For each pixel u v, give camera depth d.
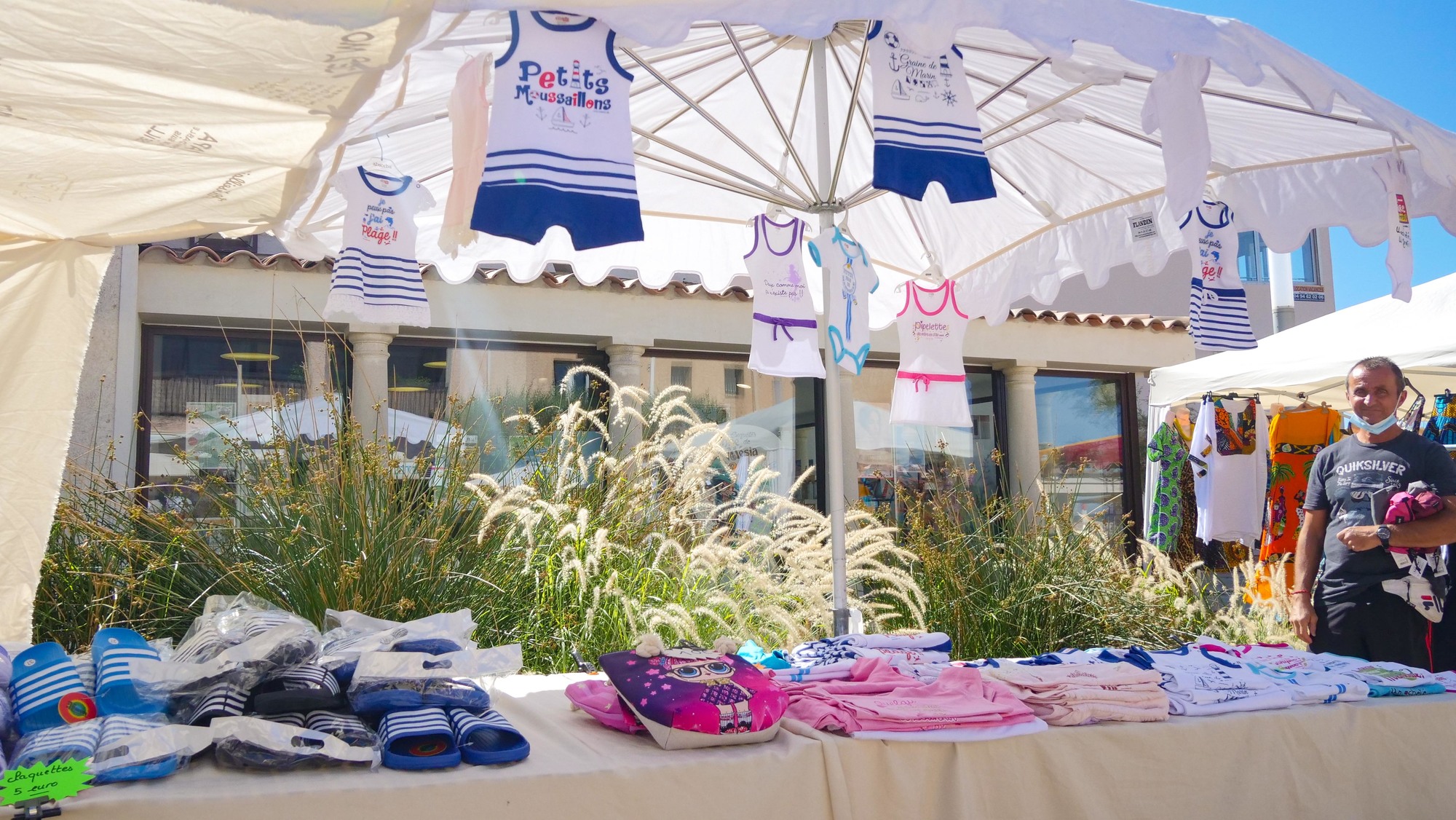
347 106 2.22
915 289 4.54
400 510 4.05
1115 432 8.70
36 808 1.63
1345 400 7.17
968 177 2.57
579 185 2.20
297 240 3.65
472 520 4.17
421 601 3.75
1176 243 3.98
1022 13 2.22
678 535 4.59
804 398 7.62
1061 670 2.52
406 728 1.97
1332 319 5.80
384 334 6.17
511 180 2.16
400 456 4.46
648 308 6.82
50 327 3.22
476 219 2.15
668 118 3.87
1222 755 2.43
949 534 5.04
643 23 2.03
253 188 2.72
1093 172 4.02
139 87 2.11
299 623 2.20
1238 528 6.47
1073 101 3.56
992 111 3.84
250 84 2.10
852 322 3.74
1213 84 3.15
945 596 4.77
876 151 2.46
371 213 3.41
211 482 4.24
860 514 4.73
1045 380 8.48
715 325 7.00
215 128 2.32
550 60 2.21
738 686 2.22
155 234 3.10
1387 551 3.57
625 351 6.79
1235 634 5.18
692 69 3.55
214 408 6.01
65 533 3.90
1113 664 2.60
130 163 2.52
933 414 4.52
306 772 1.89
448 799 1.84
